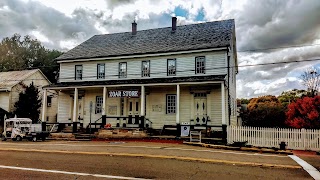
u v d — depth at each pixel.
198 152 13.64
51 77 59.69
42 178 7.99
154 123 24.70
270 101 47.84
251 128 17.92
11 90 33.09
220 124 22.50
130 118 25.69
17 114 32.00
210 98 23.05
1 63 57.00
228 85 23.77
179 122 22.34
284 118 33.47
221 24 27.36
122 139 21.56
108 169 9.23
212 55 23.69
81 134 23.53
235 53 29.77
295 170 9.66
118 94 24.20
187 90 24.00
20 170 9.06
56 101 38.06
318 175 8.91
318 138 16.19
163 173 8.70
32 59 60.16
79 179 7.90
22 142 20.36
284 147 16.09
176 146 16.61
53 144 17.70
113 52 27.61
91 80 28.02
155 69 25.72
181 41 26.06
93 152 12.84
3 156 12.01
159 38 28.08
